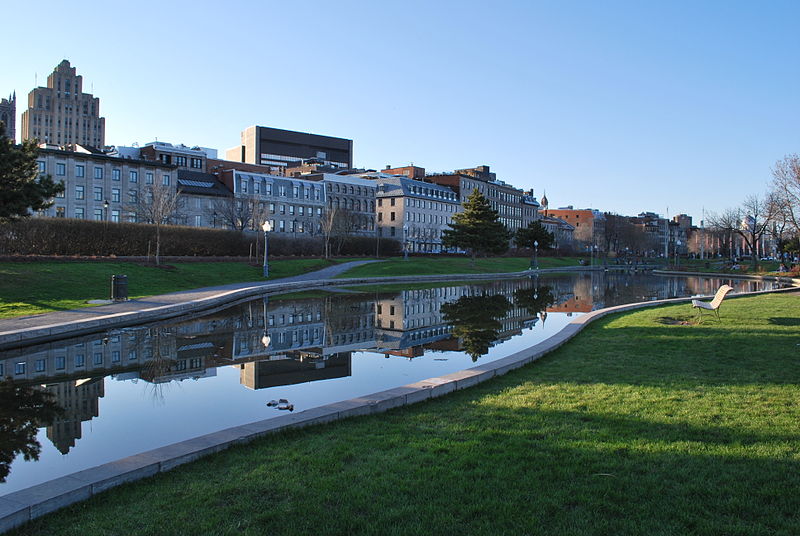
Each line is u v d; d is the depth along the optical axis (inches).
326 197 4010.8
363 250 3373.5
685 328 688.4
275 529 199.0
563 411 333.7
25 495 221.8
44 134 6402.6
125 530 202.1
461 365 568.1
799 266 2434.8
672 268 3570.4
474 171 5403.5
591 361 495.5
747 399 352.2
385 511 208.8
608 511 207.5
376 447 278.7
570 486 226.8
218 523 204.5
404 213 4256.9
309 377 513.7
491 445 275.7
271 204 3651.6
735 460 250.4
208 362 581.3
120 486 240.7
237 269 1884.8
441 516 203.9
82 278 1261.1
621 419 314.0
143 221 2687.0
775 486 223.0
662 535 189.2
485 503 213.0
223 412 405.1
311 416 320.8
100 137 6786.4
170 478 247.6
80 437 353.1
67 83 6555.1
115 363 574.6
